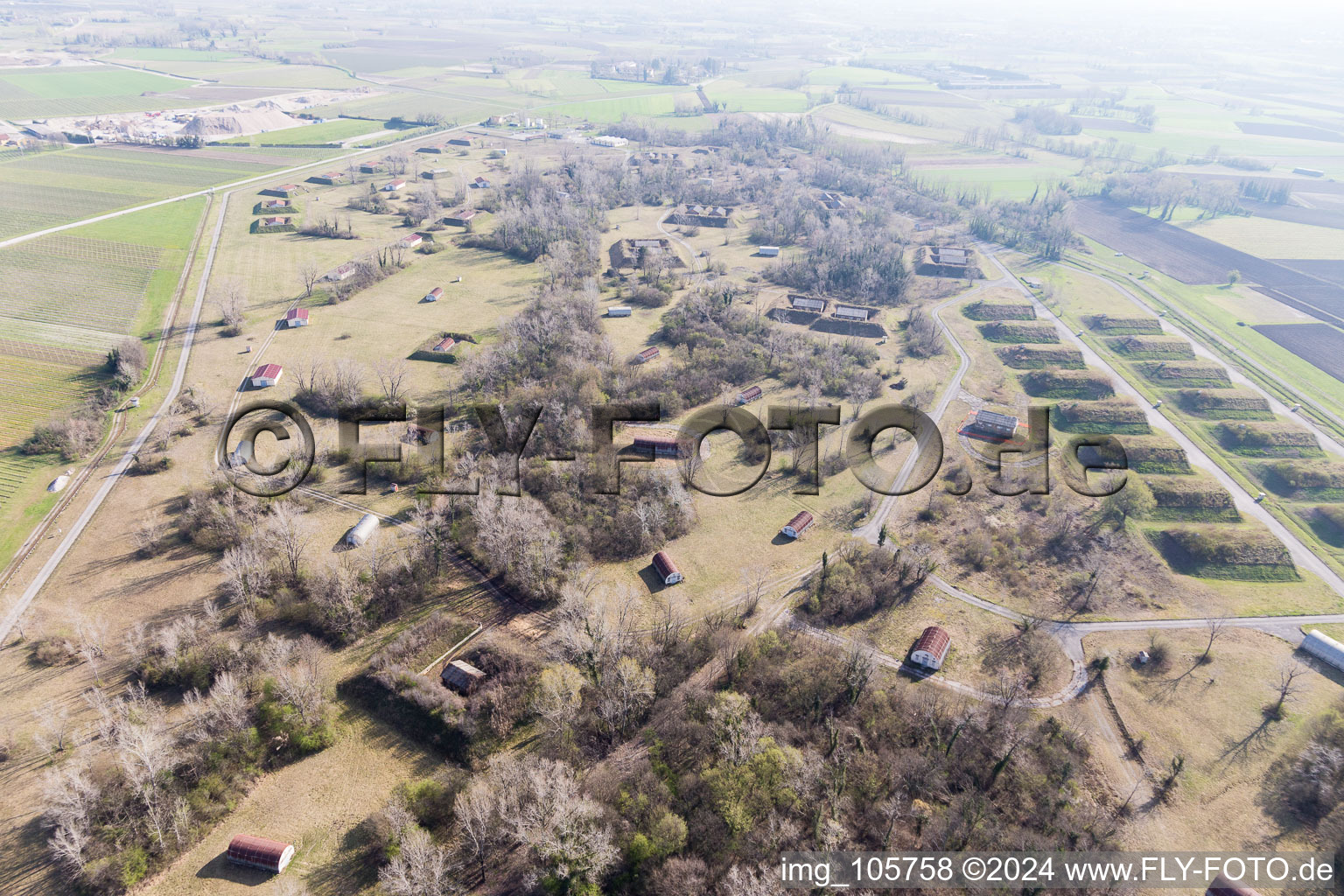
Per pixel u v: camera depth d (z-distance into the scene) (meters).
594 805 93.25
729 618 134.12
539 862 91.81
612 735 110.44
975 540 156.62
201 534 146.12
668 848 91.69
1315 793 106.69
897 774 105.12
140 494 160.50
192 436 179.88
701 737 107.75
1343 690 127.06
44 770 102.75
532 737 110.81
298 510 152.38
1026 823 100.62
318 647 123.50
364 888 91.06
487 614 132.50
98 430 179.62
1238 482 191.88
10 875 91.44
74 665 119.94
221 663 118.25
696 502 166.62
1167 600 148.75
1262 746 115.62
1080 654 133.12
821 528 160.88
